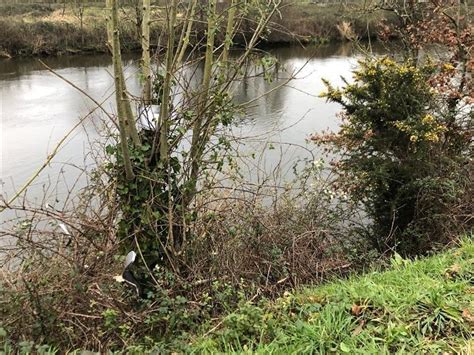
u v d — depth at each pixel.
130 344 3.99
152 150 4.96
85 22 26.47
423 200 6.78
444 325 3.24
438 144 7.24
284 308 3.77
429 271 4.08
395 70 7.11
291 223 6.05
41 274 4.45
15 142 14.78
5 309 4.02
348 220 7.05
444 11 8.65
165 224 5.02
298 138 12.85
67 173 11.09
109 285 4.57
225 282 4.84
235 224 5.48
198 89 5.24
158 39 5.33
